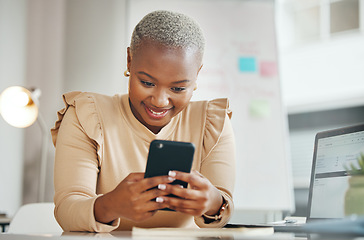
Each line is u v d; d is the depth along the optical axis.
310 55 3.55
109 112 1.18
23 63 3.52
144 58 0.99
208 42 3.27
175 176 0.86
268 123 3.17
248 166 3.11
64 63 3.57
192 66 1.01
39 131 3.52
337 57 3.45
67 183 1.05
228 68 3.24
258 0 3.32
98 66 3.50
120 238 0.67
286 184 3.09
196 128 1.22
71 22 3.59
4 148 3.22
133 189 0.84
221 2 3.32
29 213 1.50
